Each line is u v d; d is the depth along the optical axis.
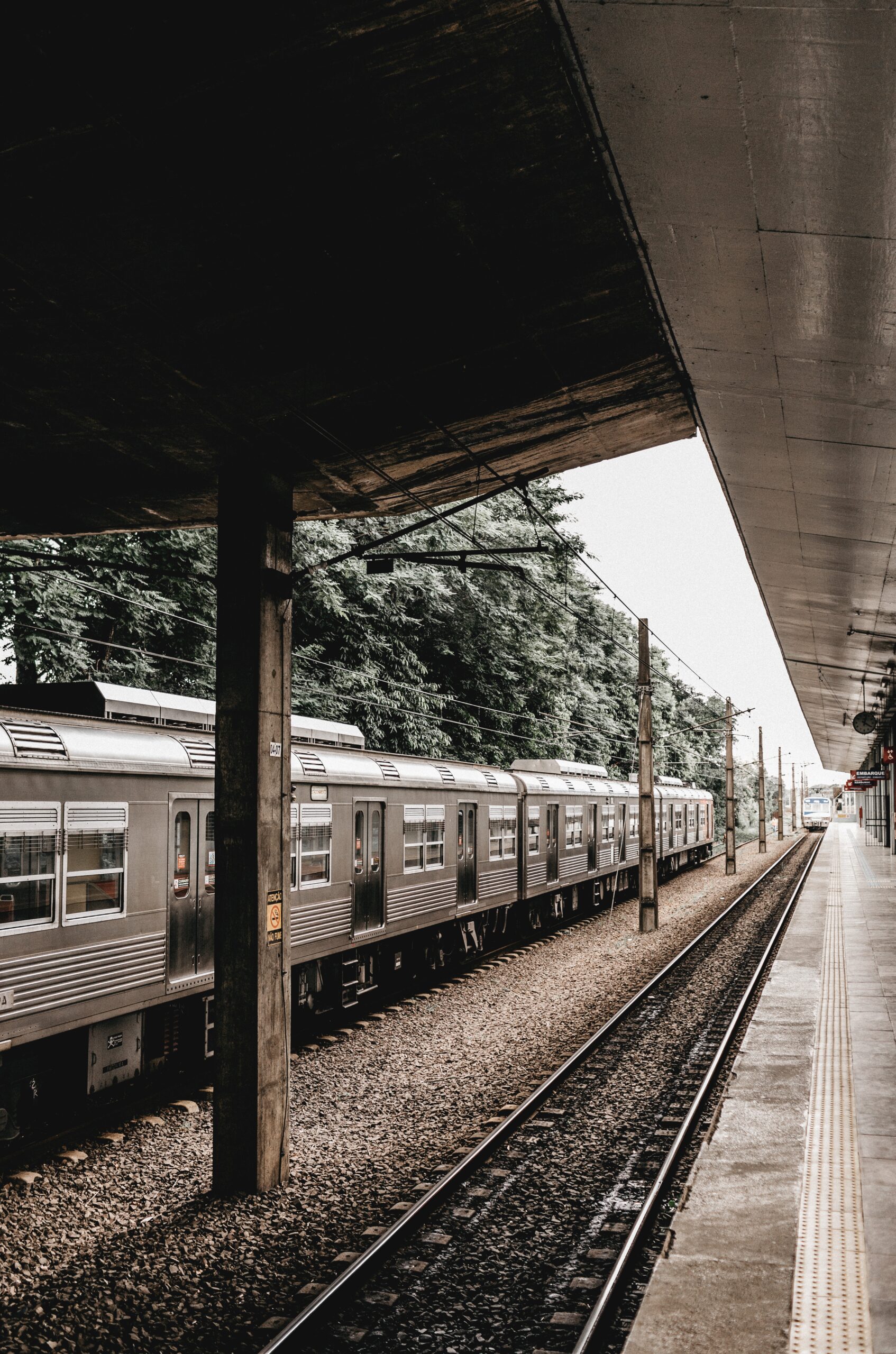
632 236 6.16
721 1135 7.93
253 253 5.55
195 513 9.40
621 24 4.33
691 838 39.69
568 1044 11.46
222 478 7.95
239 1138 7.21
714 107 4.90
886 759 35.38
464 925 17.52
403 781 14.68
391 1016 13.24
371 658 24.89
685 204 5.77
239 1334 5.22
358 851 13.32
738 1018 12.39
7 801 7.69
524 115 4.86
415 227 5.55
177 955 9.74
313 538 21.72
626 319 7.18
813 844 65.12
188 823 10.04
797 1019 12.09
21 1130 8.21
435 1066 10.63
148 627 19.39
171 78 4.38
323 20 4.10
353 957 13.45
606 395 8.52
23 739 7.98
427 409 7.74
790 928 20.47
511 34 4.34
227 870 7.47
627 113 4.96
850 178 5.43
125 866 9.02
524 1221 6.66
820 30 4.32
